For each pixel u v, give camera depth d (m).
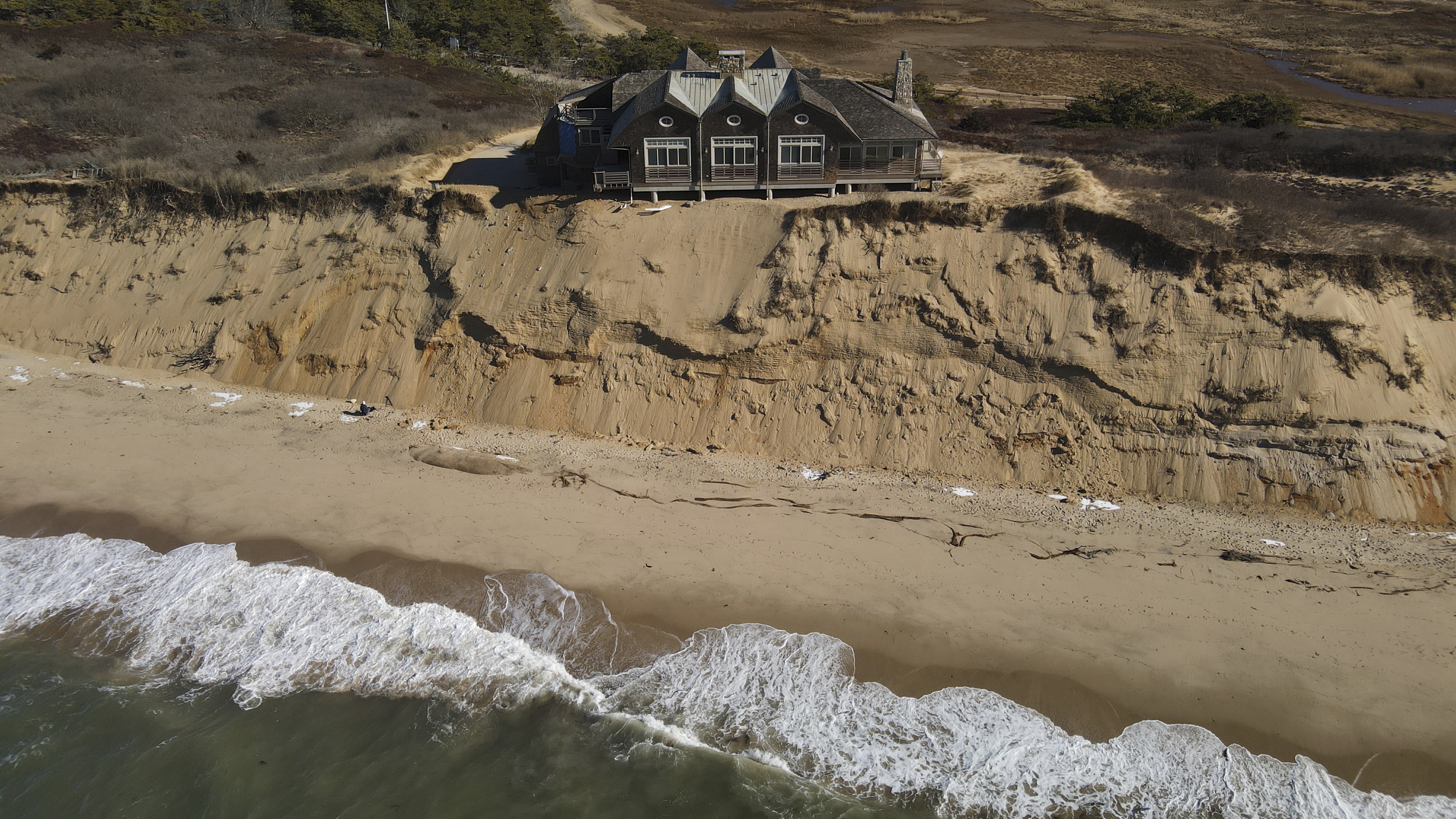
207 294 30.28
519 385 26.55
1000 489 22.67
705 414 25.30
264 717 16.88
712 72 29.95
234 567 20.14
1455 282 22.98
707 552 20.27
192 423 26.16
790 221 27.06
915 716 16.25
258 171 33.22
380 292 28.89
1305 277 23.14
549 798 15.27
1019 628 17.83
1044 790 14.91
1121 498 22.17
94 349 30.36
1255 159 32.44
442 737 16.47
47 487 22.89
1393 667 16.50
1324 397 21.88
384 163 33.28
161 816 15.05
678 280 26.91
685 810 14.99
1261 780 14.80
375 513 21.78
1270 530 20.62
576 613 18.69
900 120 29.22
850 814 14.83
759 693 16.92
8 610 19.25
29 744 16.25
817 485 22.89
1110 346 23.52
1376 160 31.27
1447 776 14.66
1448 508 20.75
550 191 30.59
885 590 18.98
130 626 18.89
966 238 25.84
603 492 22.61
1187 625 17.72
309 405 27.27
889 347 24.95
